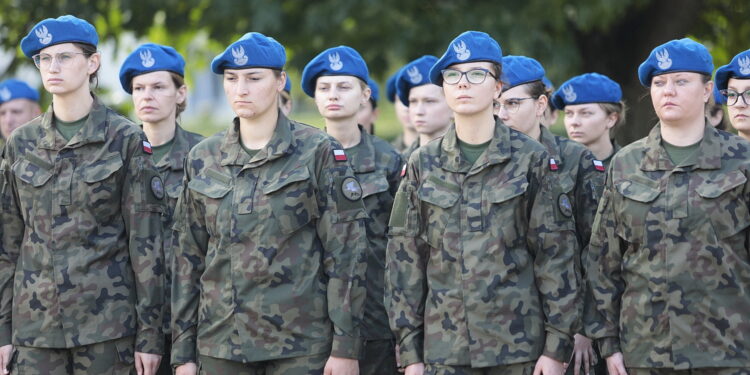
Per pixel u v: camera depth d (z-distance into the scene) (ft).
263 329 29.27
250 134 30.22
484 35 29.68
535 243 28.94
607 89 39.17
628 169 29.30
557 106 40.63
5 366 31.35
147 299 30.94
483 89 29.12
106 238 30.99
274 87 29.94
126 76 38.45
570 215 29.17
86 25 31.37
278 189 29.40
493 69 29.43
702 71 28.32
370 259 36.78
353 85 38.34
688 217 27.99
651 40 69.72
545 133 36.63
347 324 29.35
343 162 30.27
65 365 31.12
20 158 31.32
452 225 29.25
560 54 63.36
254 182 29.78
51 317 30.60
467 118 29.55
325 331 29.66
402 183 30.55
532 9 63.98
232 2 65.82
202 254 30.66
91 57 31.53
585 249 34.35
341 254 29.63
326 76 38.34
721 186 27.84
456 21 64.64
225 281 29.63
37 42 30.73
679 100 28.25
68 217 30.73
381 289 36.86
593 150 39.58
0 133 55.98
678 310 28.02
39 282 30.81
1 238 31.63
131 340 31.32
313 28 64.90
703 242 27.84
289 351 29.22
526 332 28.60
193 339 30.48
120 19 73.61
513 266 28.78
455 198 29.32
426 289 30.01
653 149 28.99
